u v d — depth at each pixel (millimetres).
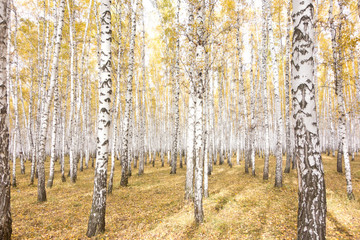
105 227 6082
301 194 3525
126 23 16281
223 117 27641
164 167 20859
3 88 4547
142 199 9094
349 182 8047
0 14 4453
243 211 6977
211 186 10867
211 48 9148
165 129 31719
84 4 16312
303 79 3598
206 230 5676
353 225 5754
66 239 5387
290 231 5395
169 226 6062
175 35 8398
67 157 32688
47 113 9359
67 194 10203
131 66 12539
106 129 5801
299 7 3656
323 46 17656
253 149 13719
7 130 4695
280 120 10430
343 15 8984
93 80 25547
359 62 12180
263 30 12625
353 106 12000
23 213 7457
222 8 12984
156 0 18094
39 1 15188
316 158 3455
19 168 22031
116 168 20594
